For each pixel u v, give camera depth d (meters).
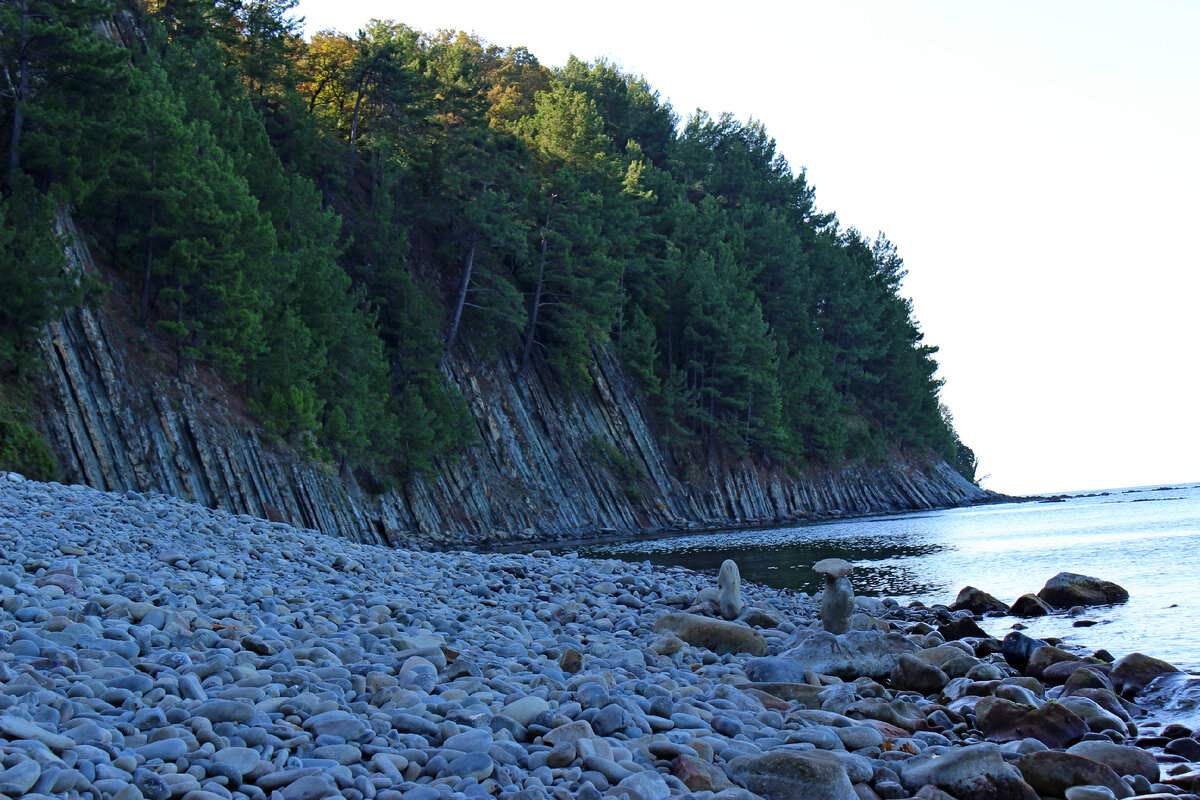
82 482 33.44
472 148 66.25
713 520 76.31
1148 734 9.91
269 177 50.00
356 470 49.69
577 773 6.14
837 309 105.19
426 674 8.35
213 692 7.02
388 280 58.34
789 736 7.93
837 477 94.19
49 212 34.19
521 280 70.62
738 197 109.25
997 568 30.75
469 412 59.09
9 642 7.60
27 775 4.64
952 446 123.62
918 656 12.82
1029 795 7.20
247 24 65.69
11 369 32.69
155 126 38.84
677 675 10.53
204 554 15.17
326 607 12.53
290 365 44.16
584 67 109.81
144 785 4.93
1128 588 23.48
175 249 38.25
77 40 35.25
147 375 37.62
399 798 5.30
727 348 80.75
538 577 20.92
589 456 68.44
